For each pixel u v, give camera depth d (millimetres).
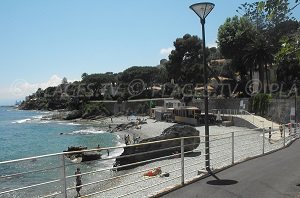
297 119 58125
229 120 66250
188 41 114000
